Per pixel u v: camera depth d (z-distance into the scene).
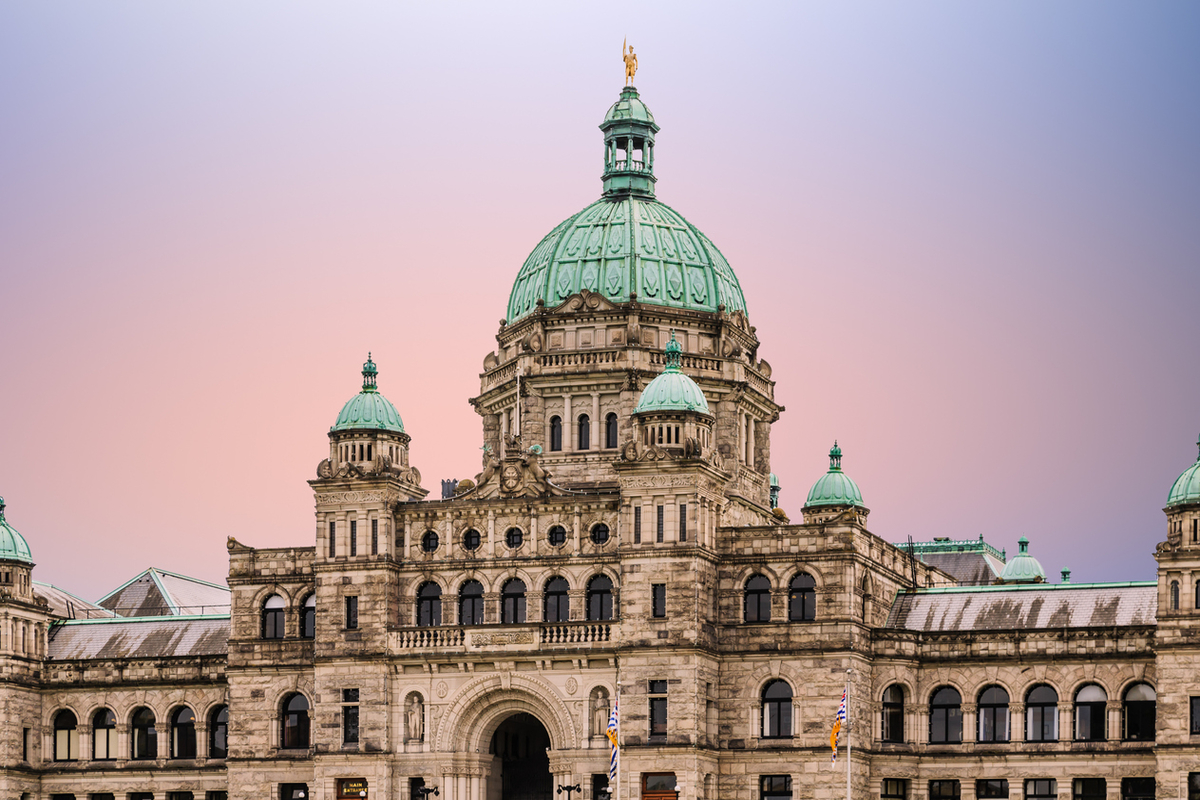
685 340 139.25
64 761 139.25
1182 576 119.19
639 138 146.75
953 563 176.75
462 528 128.62
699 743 121.81
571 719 124.31
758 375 143.38
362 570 128.12
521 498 127.62
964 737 125.56
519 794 131.12
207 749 137.12
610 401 137.25
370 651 127.00
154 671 138.25
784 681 124.75
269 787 130.75
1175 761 117.69
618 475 125.00
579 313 138.75
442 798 125.38
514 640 125.12
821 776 122.56
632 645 122.38
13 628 138.38
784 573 125.19
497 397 141.38
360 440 129.12
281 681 131.75
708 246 144.38
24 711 138.62
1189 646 118.25
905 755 125.56
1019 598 129.50
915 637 127.12
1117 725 123.00
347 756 126.38
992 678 125.69
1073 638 124.38
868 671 126.00
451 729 125.88
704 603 123.62
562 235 143.50
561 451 137.25
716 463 126.19
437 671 126.69
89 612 159.62
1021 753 124.25
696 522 122.88
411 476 131.62
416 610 128.38
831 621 123.75
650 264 140.50
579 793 123.50
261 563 133.62
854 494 139.62
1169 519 120.31
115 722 138.75
